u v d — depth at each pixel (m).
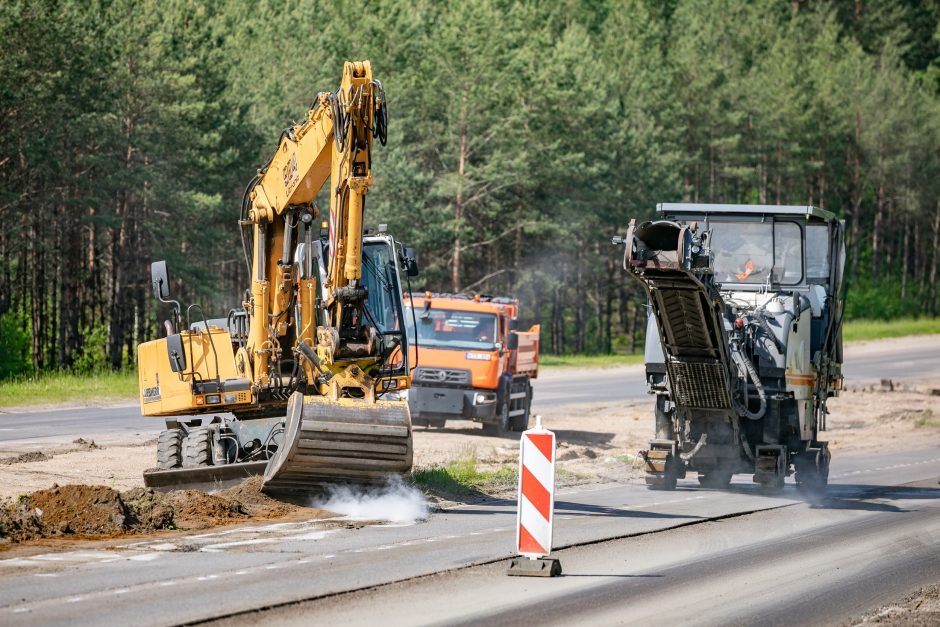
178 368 44.19
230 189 150.75
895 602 28.64
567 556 33.22
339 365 40.78
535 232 195.62
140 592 26.31
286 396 44.94
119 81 135.00
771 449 49.09
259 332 43.88
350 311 40.50
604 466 59.78
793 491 53.41
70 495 35.41
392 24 187.38
